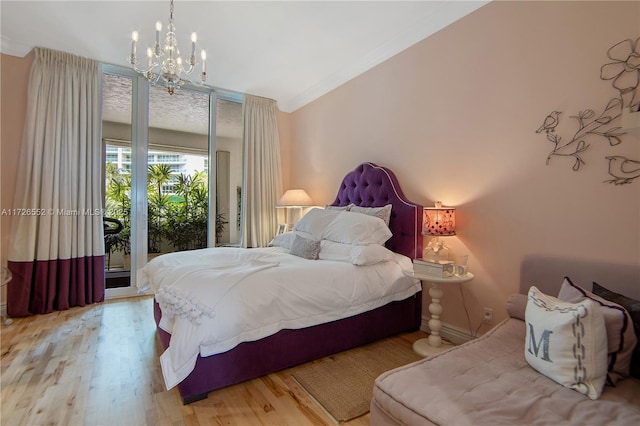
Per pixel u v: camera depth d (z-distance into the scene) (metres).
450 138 2.72
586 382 1.25
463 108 2.62
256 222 4.61
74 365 2.21
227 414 1.72
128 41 3.14
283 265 2.38
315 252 2.82
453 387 1.27
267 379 2.06
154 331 2.82
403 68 3.14
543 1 2.14
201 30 2.92
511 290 2.31
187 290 1.86
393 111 3.26
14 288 3.12
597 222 1.90
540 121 2.16
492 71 2.43
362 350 2.50
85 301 3.50
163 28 2.88
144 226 3.98
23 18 2.77
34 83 3.20
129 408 1.75
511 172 2.31
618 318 1.36
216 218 4.54
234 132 4.70
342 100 3.94
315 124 4.44
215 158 4.48
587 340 1.29
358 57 3.49
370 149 3.54
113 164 3.84
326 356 2.36
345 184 3.72
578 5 1.98
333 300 2.28
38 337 2.67
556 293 2.07
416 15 2.74
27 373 2.09
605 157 1.87
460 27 2.64
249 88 4.39
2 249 3.18
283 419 1.69
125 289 3.84
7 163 3.20
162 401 1.82
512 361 1.50
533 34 2.19
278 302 2.04
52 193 3.26
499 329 1.84
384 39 3.11
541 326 1.42
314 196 4.48
